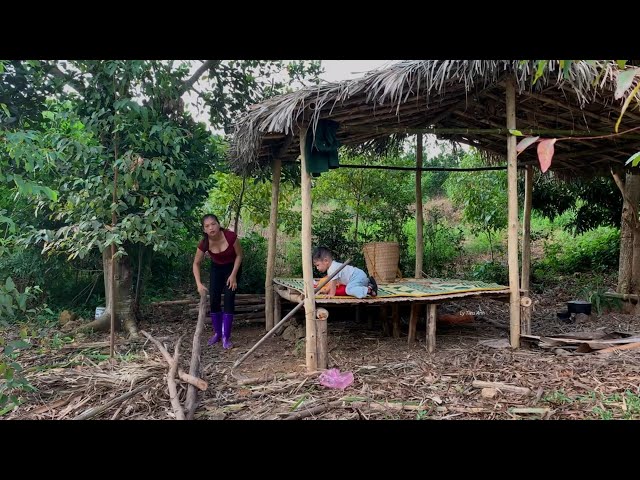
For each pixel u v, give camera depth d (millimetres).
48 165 5492
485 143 7008
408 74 4059
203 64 7934
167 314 7430
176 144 5828
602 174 7566
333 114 4387
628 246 7758
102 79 5680
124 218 5242
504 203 9680
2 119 5707
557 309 7875
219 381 4289
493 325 6629
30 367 4695
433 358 4805
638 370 4117
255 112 4746
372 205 9219
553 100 5137
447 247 10375
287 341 5980
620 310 7391
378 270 6461
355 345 5539
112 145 5992
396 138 6621
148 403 3592
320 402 3637
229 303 5723
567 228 11016
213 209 9500
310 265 4500
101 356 5051
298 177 8055
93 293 7684
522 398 3619
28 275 7004
